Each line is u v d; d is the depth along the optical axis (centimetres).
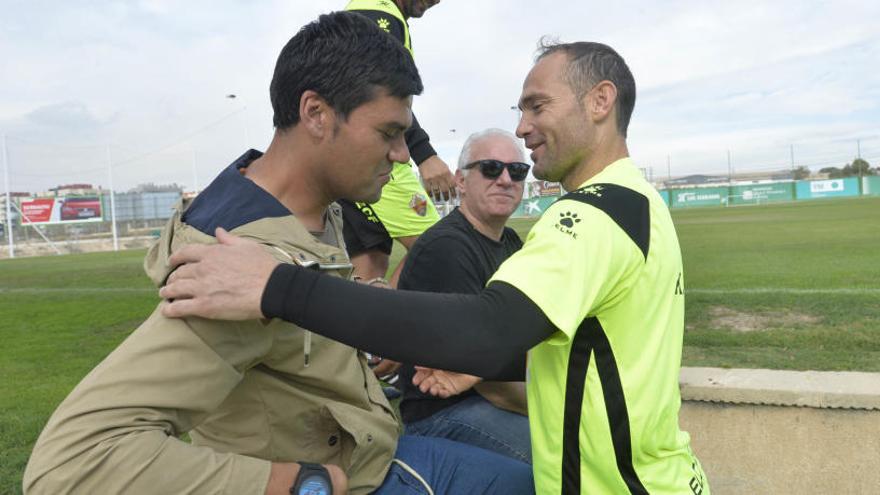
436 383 174
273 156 143
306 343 131
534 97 151
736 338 497
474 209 269
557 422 137
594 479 136
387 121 135
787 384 250
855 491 243
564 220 127
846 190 5159
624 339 133
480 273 252
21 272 1644
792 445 248
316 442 142
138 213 4828
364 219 358
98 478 106
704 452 259
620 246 127
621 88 148
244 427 134
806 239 1455
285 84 134
